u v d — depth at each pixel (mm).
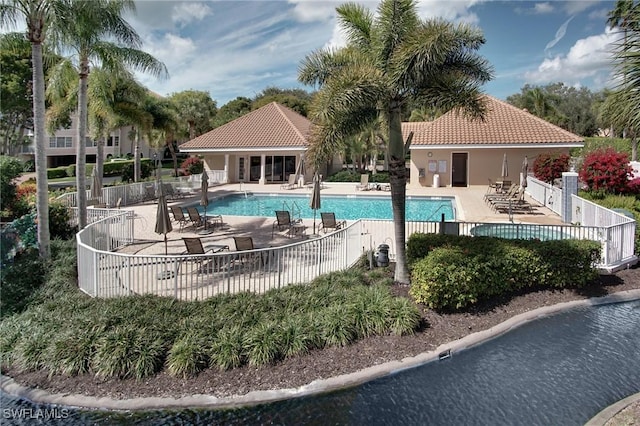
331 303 8648
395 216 10094
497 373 6875
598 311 9305
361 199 26109
